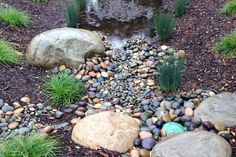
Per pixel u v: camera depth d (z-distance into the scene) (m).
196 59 4.26
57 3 5.69
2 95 3.63
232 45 4.18
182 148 2.68
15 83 3.83
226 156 2.66
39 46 4.11
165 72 3.66
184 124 3.22
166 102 3.57
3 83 3.79
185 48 4.55
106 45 4.70
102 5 5.81
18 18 4.83
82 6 5.58
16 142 2.78
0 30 4.66
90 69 4.12
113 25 5.27
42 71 4.10
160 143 2.78
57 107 3.54
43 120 3.36
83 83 3.91
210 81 3.85
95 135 2.90
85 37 4.24
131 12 5.62
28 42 4.61
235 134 3.01
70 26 5.06
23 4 5.44
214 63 4.11
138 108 3.54
